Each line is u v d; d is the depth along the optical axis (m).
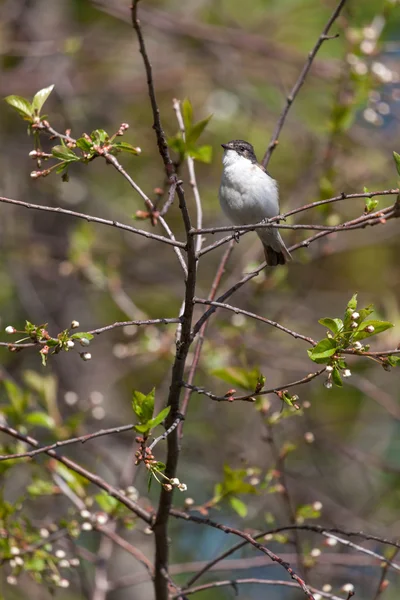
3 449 8.15
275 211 9.62
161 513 6.62
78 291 15.30
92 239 12.11
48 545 7.66
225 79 16.20
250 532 8.25
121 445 13.13
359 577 11.80
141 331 12.67
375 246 16.58
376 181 13.87
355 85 10.82
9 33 15.98
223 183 9.77
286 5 16.72
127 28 17.55
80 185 15.27
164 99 16.66
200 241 7.88
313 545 11.64
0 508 7.76
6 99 6.19
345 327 5.53
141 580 8.80
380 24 11.22
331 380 5.54
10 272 14.80
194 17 17.20
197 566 8.70
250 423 13.53
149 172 15.41
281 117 9.01
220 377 8.11
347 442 14.73
